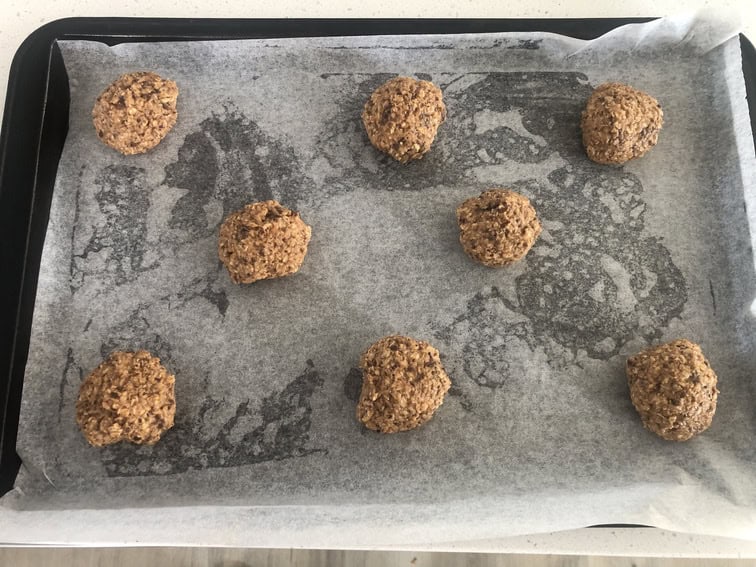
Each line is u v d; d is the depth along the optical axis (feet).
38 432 0.99
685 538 0.99
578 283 1.07
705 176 1.10
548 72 1.17
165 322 1.05
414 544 0.98
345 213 1.11
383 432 0.98
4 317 1.02
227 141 1.14
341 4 1.23
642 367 0.98
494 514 0.91
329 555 1.20
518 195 1.05
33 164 1.10
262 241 1.01
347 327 1.05
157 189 1.12
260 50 1.16
